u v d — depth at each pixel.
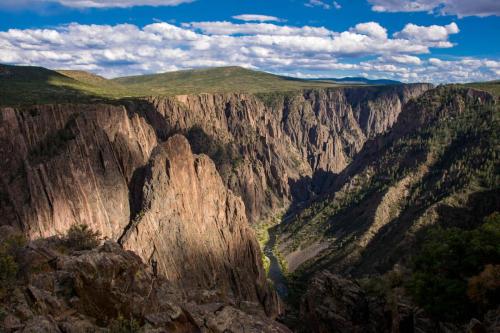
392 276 60.19
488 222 52.06
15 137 136.75
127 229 142.50
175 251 141.62
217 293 56.19
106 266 37.28
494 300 42.84
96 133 152.88
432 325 47.78
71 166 140.75
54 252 42.03
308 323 63.00
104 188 146.62
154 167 150.62
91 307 34.91
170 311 37.59
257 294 155.75
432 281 49.22
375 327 54.50
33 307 32.53
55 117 149.50
